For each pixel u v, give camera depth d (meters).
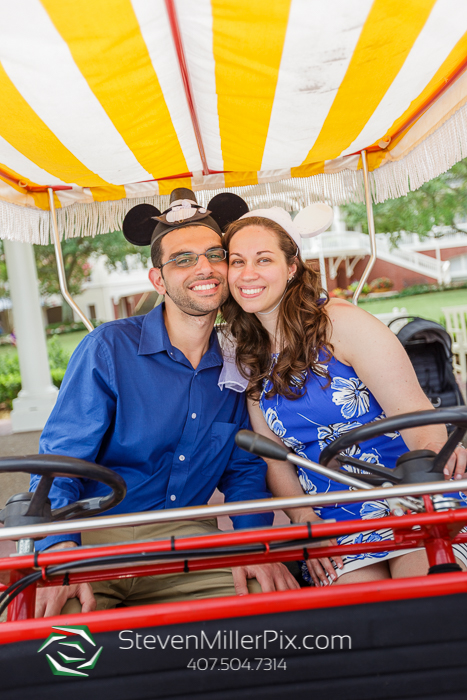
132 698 1.08
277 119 2.16
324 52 1.64
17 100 1.76
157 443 1.94
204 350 2.13
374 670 1.08
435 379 3.12
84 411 1.89
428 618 1.08
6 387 10.55
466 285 17.92
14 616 1.23
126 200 2.97
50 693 1.07
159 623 1.09
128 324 2.06
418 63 1.83
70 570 1.24
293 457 1.22
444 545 1.28
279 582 1.79
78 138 2.11
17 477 4.74
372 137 2.62
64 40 1.44
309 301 1.92
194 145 2.45
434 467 1.26
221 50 1.59
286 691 1.08
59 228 2.94
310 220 2.21
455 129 2.27
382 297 18.11
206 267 1.99
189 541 1.20
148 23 1.42
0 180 2.54
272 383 1.97
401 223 11.10
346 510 1.88
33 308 7.34
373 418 1.96
